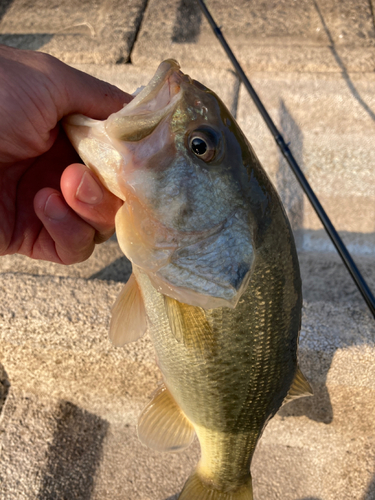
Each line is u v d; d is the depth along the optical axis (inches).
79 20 15.8
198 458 9.2
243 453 7.0
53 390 9.3
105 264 10.8
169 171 5.0
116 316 6.4
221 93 13.4
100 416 9.7
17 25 15.7
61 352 8.4
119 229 5.3
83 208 5.8
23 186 7.4
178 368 6.2
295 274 5.9
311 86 13.5
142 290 6.2
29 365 8.8
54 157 7.3
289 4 16.0
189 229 5.1
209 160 5.1
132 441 9.5
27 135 6.2
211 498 7.5
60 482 8.6
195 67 14.0
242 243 5.1
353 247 12.1
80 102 6.5
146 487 8.9
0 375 9.5
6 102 5.7
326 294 10.4
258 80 13.7
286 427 9.2
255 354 5.9
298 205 12.8
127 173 5.1
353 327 8.2
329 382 8.2
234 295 5.1
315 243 12.2
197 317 5.6
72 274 10.6
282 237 5.6
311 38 14.7
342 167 13.5
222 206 5.1
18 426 9.1
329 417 8.8
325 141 13.9
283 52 14.1
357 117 13.6
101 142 5.3
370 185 13.2
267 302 5.6
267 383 6.3
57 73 6.1
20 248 8.0
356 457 8.9
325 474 9.0
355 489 8.6
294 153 13.5
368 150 13.6
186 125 5.0
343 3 15.9
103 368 8.5
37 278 8.8
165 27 15.1
